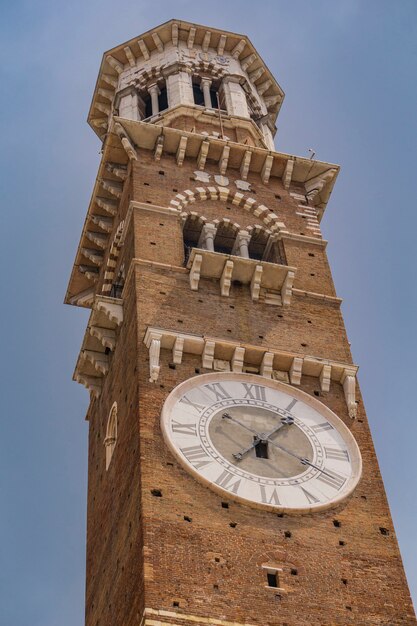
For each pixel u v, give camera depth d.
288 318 54.84
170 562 41.91
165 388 48.88
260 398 49.91
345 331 55.03
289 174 64.06
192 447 46.50
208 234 59.03
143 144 63.38
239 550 43.09
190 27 75.25
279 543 43.81
